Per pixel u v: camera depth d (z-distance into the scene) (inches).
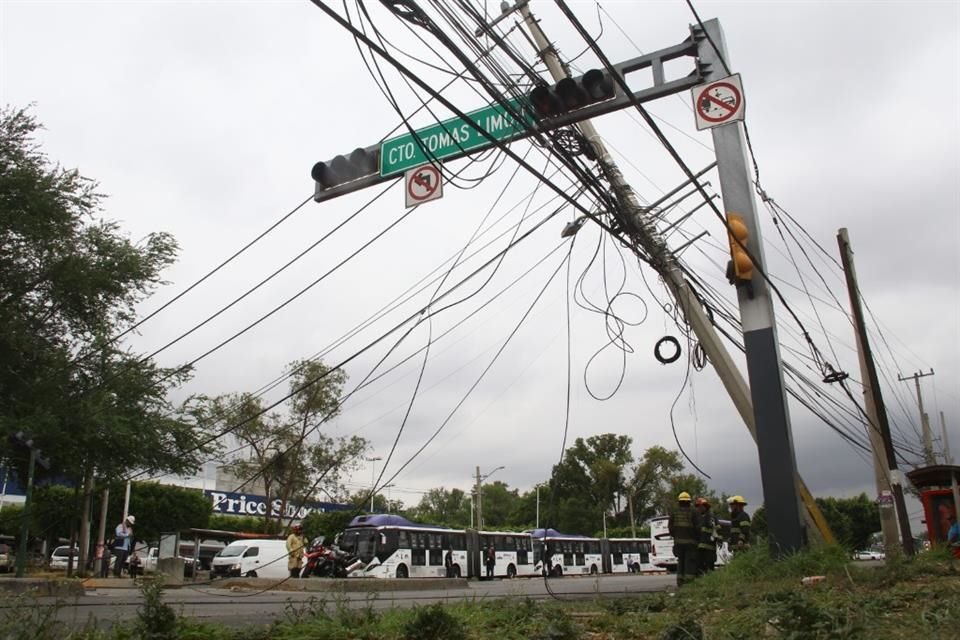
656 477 2923.2
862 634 198.2
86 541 1021.2
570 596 504.4
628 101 393.7
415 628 244.8
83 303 1026.7
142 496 1704.0
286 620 300.2
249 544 1304.1
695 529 510.9
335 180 465.7
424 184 433.4
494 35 360.8
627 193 509.7
